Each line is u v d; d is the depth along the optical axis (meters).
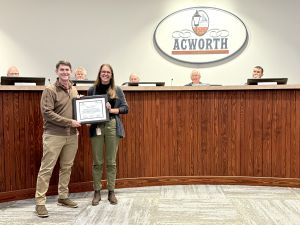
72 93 3.06
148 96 3.71
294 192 3.49
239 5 5.86
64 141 2.97
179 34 5.94
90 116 3.03
